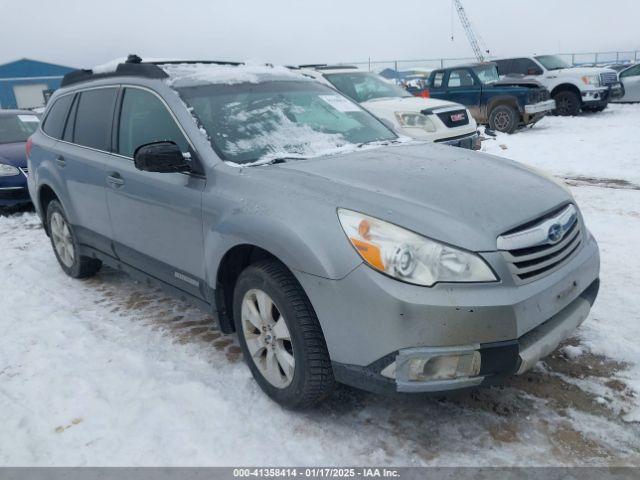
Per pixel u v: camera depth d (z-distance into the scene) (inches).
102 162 158.1
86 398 121.0
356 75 398.6
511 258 95.3
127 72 158.2
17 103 1491.1
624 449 97.4
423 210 97.9
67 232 193.2
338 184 107.7
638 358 123.5
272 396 115.1
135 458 101.7
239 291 116.0
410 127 333.1
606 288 161.3
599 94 601.9
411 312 89.7
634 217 230.5
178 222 130.3
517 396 114.0
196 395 119.7
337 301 95.9
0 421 114.7
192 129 130.2
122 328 156.0
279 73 163.6
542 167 363.3
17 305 177.3
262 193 111.0
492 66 582.2
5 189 300.2
